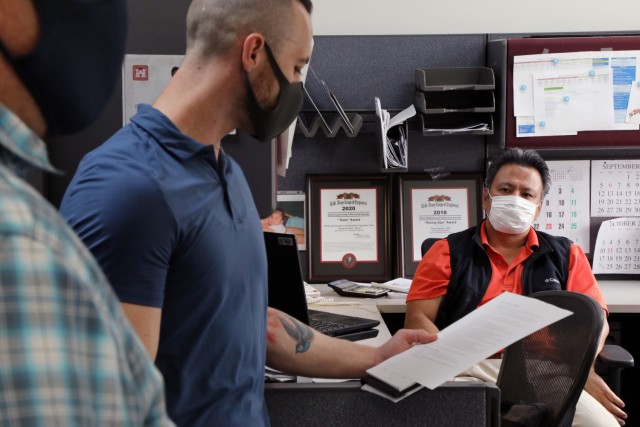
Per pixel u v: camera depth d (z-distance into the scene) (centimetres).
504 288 223
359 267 292
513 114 278
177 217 89
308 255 291
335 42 293
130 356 43
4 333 36
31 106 47
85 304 39
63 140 135
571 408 164
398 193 294
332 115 294
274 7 99
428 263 230
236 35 98
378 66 294
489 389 124
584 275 226
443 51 294
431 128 287
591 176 294
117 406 39
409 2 319
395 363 122
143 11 137
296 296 159
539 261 225
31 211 38
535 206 224
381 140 276
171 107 99
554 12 320
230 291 96
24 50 45
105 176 88
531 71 276
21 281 36
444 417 124
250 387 103
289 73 103
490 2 319
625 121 277
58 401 37
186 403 95
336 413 124
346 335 192
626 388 283
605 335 220
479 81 286
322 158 295
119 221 85
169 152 93
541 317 124
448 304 227
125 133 95
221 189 97
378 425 125
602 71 276
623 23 321
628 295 263
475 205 294
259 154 147
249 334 101
